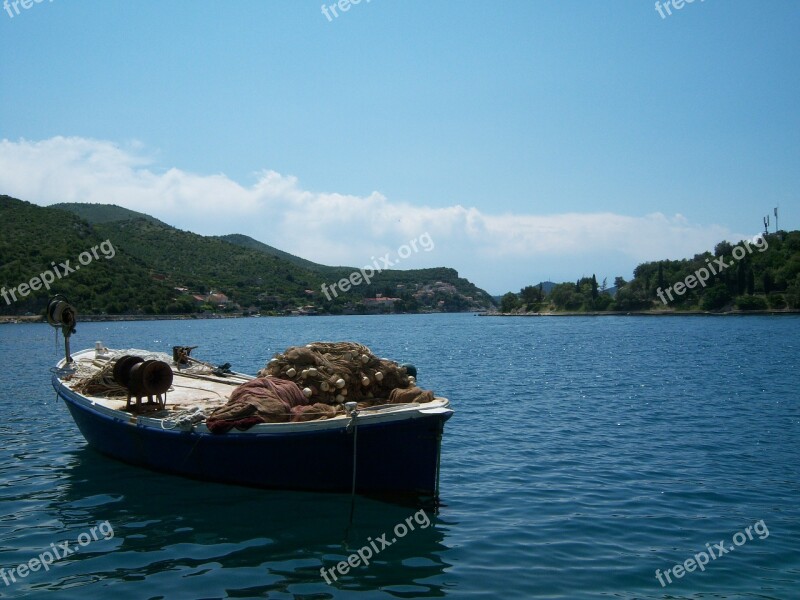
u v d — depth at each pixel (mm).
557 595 8938
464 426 20609
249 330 105562
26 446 17500
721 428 20094
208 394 16406
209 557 10117
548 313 188125
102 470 14883
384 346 65312
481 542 10766
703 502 12930
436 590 9055
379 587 9141
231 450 12516
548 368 40156
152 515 11852
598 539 10969
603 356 49281
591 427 20391
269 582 9281
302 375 13609
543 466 15617
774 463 15844
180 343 70000
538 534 11156
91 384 16391
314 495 12477
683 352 51625
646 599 8867
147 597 8828
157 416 14023
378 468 11992
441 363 44594
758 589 9180
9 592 8992
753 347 55688
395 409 12016
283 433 11906
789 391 28094
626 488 13852
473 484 14117
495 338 80062
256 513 11852
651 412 23109
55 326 19188
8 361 44469
